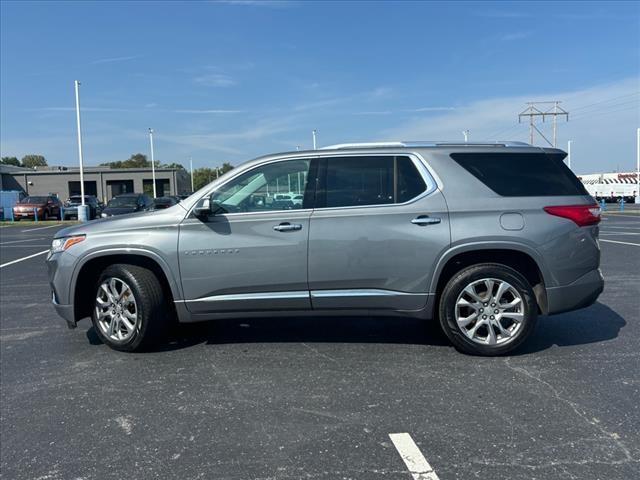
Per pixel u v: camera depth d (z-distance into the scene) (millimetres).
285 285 4766
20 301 7828
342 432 3404
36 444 3346
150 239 4828
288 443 3283
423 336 5465
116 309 5035
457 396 3922
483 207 4641
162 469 3021
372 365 4613
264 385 4211
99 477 2957
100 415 3746
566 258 4645
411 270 4664
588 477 2854
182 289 4832
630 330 5547
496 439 3275
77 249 4949
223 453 3184
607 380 4180
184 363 4773
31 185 59469
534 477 2859
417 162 4805
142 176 61406
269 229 4746
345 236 4680
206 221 4816
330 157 4887
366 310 4793
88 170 60469
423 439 3293
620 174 59469
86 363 4844
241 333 5688
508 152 4848
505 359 4699
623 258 11234
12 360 4973
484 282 4668
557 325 5777
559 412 3629
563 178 4809
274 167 4918
